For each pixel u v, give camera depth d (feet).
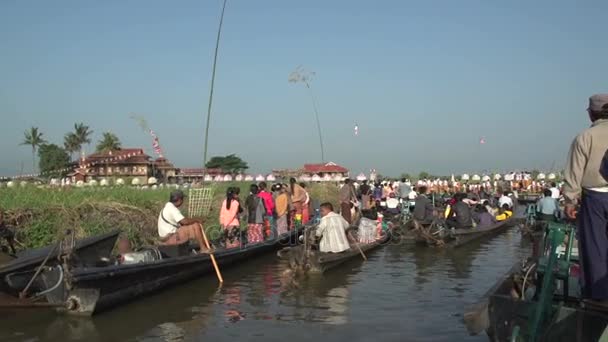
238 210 49.16
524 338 16.53
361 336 25.48
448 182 132.57
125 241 37.50
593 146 15.01
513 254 51.13
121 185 78.23
